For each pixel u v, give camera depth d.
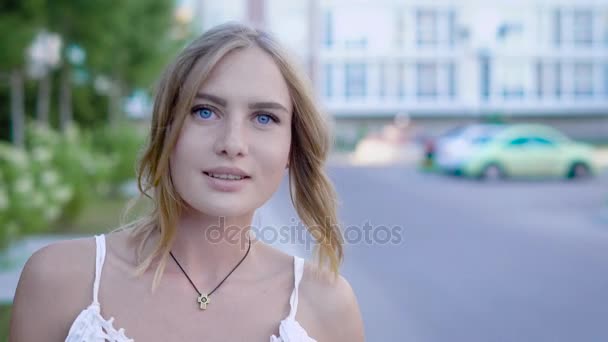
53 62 12.57
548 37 42.38
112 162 13.15
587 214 12.09
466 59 42.75
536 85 42.81
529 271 7.19
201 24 22.50
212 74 1.19
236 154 1.17
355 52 42.28
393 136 30.31
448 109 43.09
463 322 5.21
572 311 5.57
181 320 1.24
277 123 1.23
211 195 1.19
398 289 6.25
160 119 1.24
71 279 1.25
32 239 7.89
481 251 8.31
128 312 1.23
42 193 7.20
